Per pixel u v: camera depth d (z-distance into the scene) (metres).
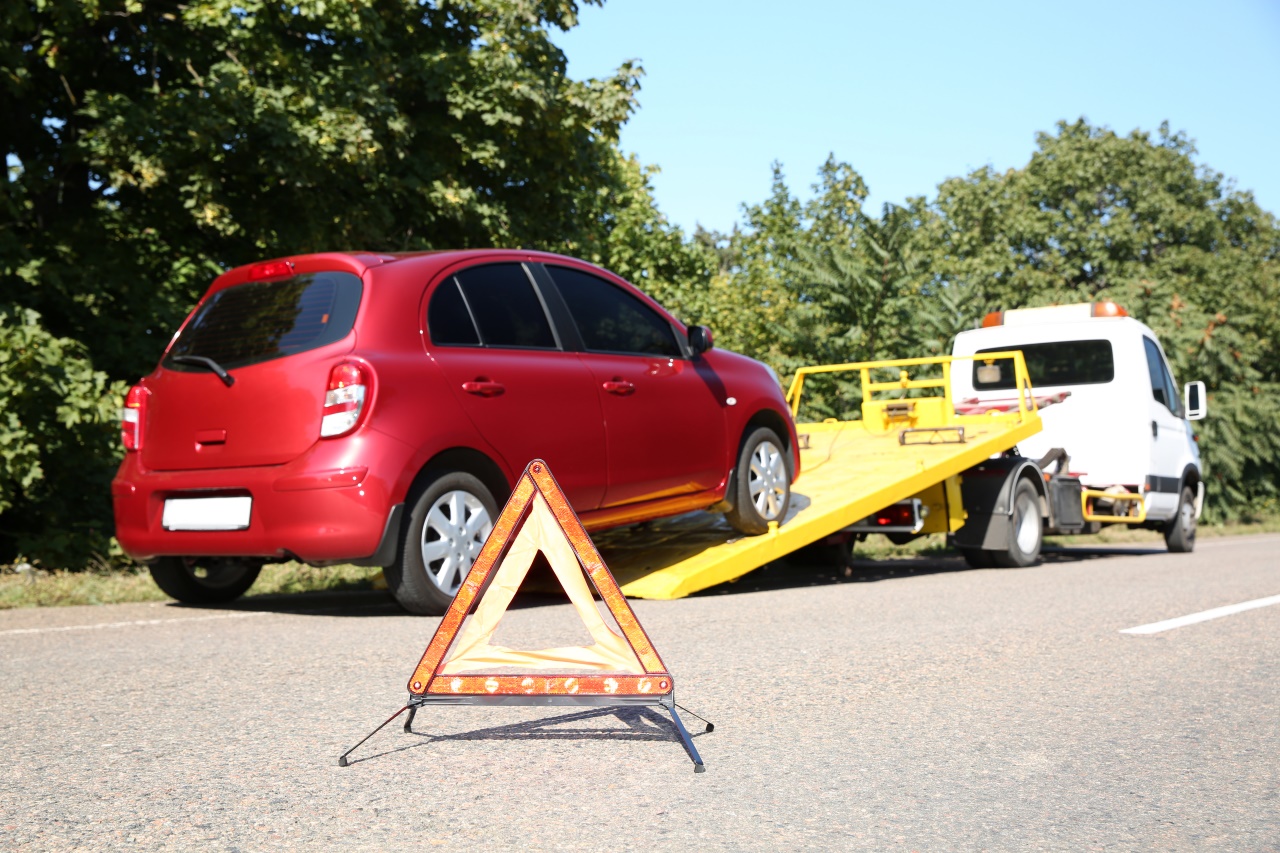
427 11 15.48
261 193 13.31
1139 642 5.71
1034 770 3.37
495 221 14.89
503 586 3.52
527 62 14.95
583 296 7.56
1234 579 9.23
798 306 19.23
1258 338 37.31
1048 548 16.67
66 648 5.53
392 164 14.12
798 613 6.75
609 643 3.46
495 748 3.55
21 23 10.63
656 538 8.69
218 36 12.72
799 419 18.27
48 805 2.99
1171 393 14.88
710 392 8.06
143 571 10.02
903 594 7.95
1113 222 47.12
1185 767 3.41
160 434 6.77
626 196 31.11
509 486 6.77
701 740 3.68
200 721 3.93
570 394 7.08
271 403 6.31
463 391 6.52
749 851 2.64
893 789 3.15
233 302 6.82
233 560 7.36
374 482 6.09
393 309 6.42
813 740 3.69
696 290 30.66
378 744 3.60
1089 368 13.96
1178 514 15.00
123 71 13.51
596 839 2.71
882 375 18.36
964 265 39.53
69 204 13.11
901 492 9.41
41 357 9.95
